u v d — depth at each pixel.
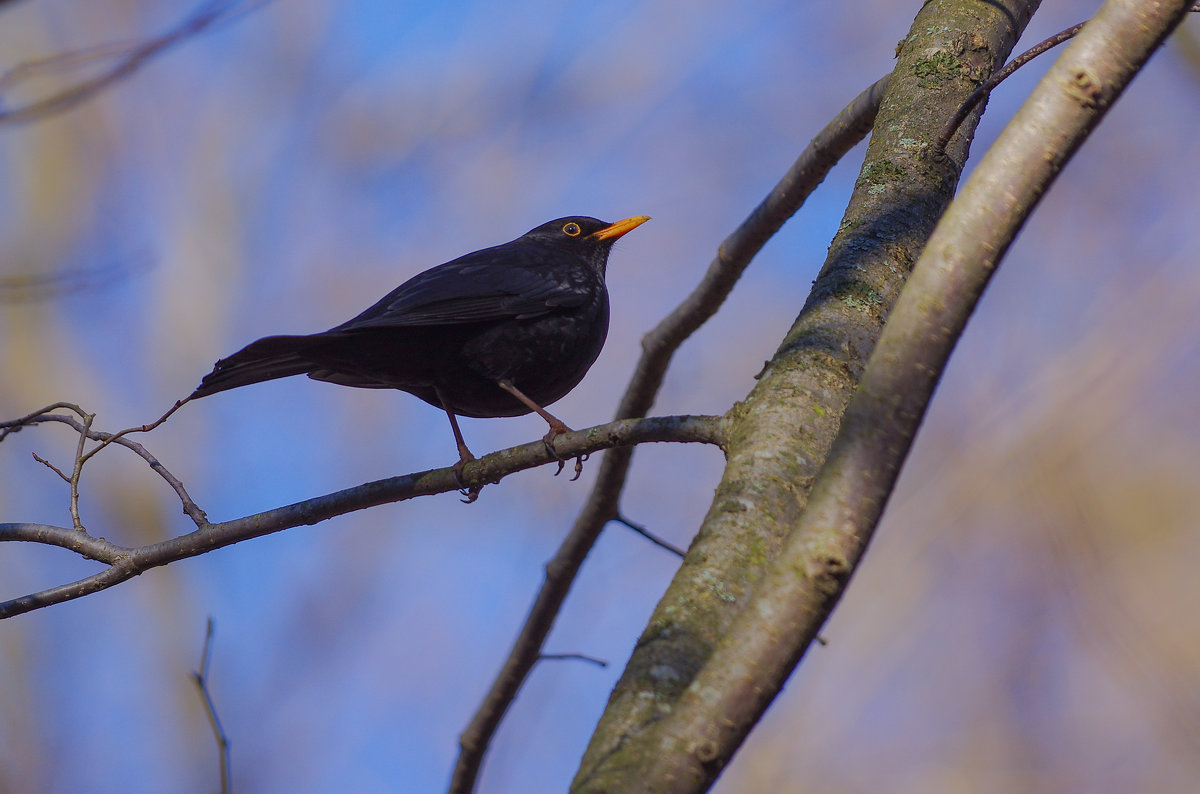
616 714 4.88
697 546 5.70
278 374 9.47
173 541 8.47
